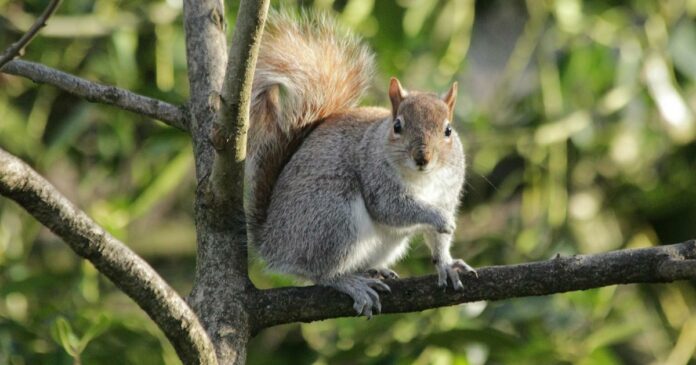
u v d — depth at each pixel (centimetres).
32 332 948
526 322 1087
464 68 1175
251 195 808
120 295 1142
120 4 1138
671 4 1245
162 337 989
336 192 793
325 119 832
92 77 1165
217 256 657
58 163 1221
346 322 1021
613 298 1182
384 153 799
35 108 1157
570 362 1055
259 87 802
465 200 1238
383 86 1149
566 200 1216
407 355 977
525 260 1170
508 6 1300
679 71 1244
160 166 1145
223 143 620
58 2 570
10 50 572
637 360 1209
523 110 1257
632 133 1239
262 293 662
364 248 801
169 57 1123
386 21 1159
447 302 682
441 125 801
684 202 1281
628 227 1303
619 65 1205
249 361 1073
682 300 1252
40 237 1240
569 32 1195
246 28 585
